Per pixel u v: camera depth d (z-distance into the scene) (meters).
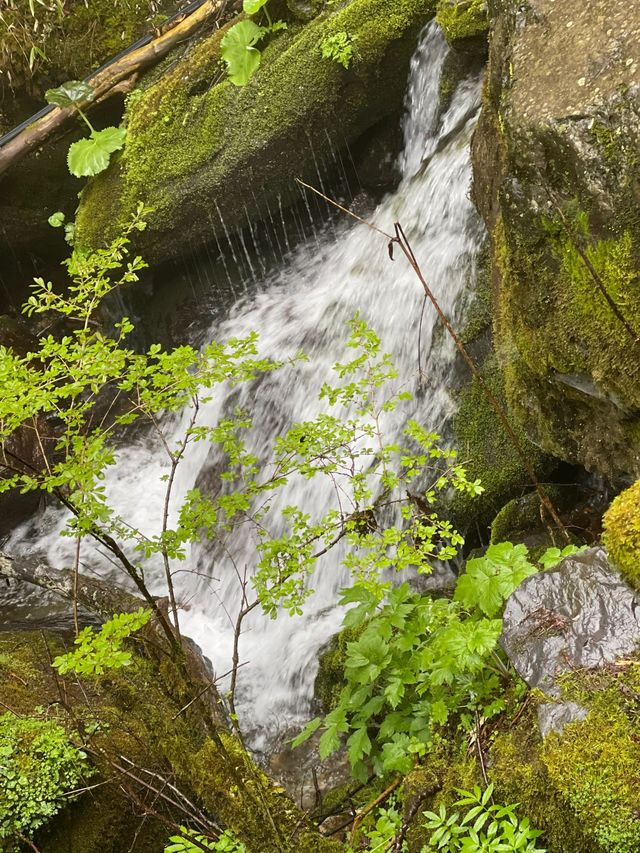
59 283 7.71
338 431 2.51
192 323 6.95
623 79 2.40
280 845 2.29
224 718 3.09
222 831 2.44
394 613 2.91
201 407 5.94
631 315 2.48
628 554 2.21
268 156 6.06
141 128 6.30
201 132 6.14
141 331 7.19
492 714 2.44
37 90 7.02
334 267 6.19
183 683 2.53
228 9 6.59
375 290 5.28
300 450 2.47
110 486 6.10
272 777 3.50
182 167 6.20
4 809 2.43
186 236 6.46
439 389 4.46
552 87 2.56
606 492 3.69
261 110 5.96
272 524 4.91
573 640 2.21
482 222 4.68
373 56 5.62
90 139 6.38
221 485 5.50
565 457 3.20
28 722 2.69
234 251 6.74
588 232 2.53
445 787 2.33
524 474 3.95
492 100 3.14
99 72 6.61
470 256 4.62
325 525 2.48
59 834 2.50
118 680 2.96
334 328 5.50
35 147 6.69
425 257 4.95
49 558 5.50
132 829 2.56
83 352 2.15
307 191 6.44
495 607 2.57
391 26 5.54
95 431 2.21
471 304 4.47
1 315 6.99
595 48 2.51
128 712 2.84
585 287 2.59
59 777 2.51
